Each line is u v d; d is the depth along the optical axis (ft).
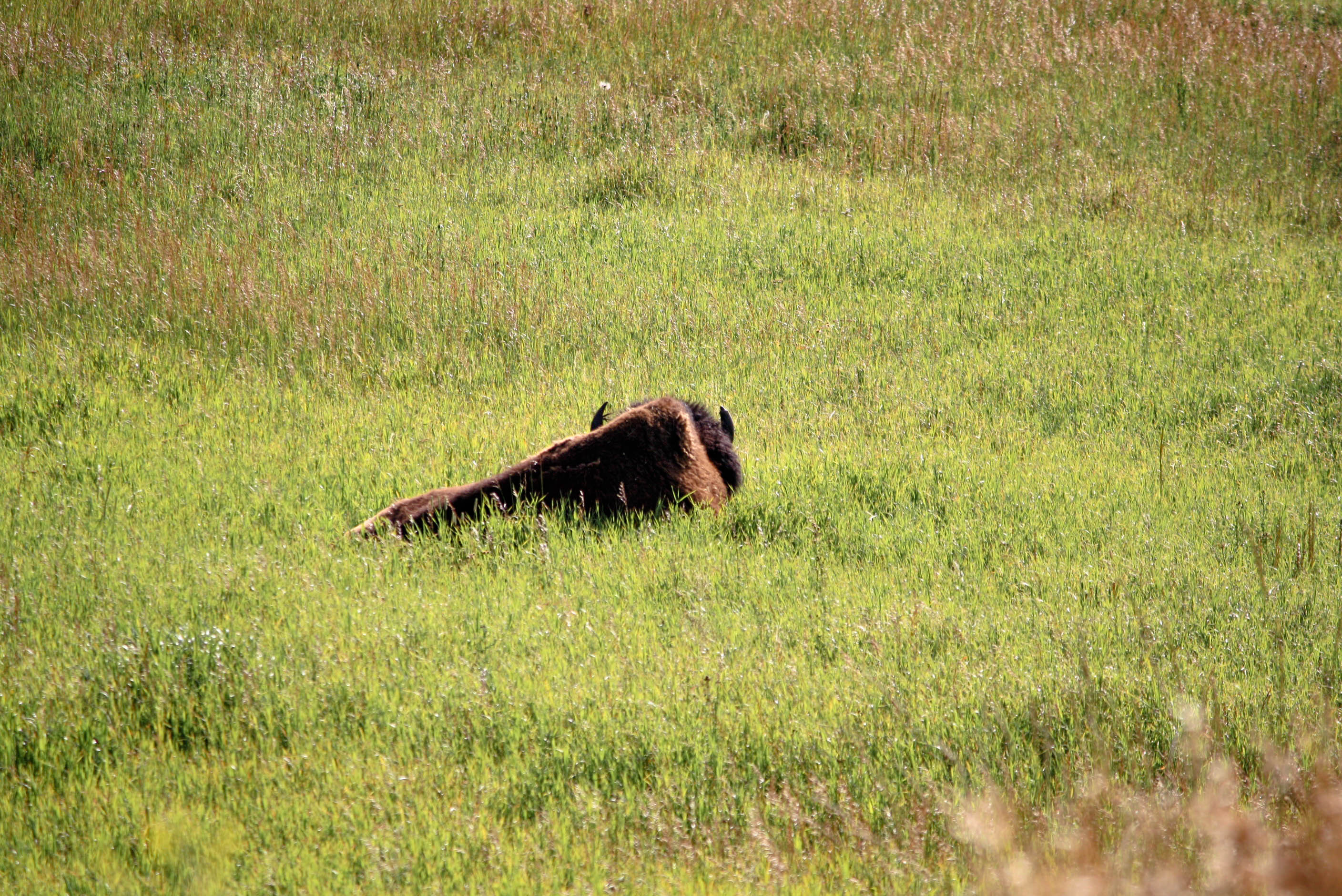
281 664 50.78
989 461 84.17
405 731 46.57
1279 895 32.58
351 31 186.39
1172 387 101.60
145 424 85.30
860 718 47.93
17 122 149.89
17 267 113.70
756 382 99.60
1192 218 146.92
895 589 62.08
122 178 139.44
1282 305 122.72
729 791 42.60
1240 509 76.28
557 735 46.65
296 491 72.43
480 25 189.98
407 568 62.03
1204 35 201.16
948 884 37.32
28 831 39.86
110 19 181.06
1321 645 56.29
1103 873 35.01
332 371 98.07
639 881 37.42
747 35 193.57
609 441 69.21
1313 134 172.55
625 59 184.85
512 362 102.99
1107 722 46.91
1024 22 202.90
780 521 70.69
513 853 38.70
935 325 115.14
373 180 147.02
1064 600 61.67
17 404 85.20
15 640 51.49
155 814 40.63
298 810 41.06
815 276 126.62
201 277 112.57
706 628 55.47
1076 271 129.70
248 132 154.81
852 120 169.99
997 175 157.48
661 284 120.88
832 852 39.34
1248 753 45.19
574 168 154.92
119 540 63.82
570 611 57.41
